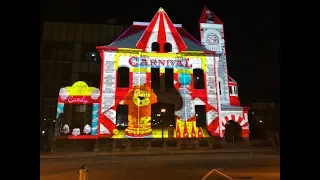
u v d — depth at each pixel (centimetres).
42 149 3375
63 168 1855
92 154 2897
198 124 4306
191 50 3553
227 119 3603
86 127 3388
